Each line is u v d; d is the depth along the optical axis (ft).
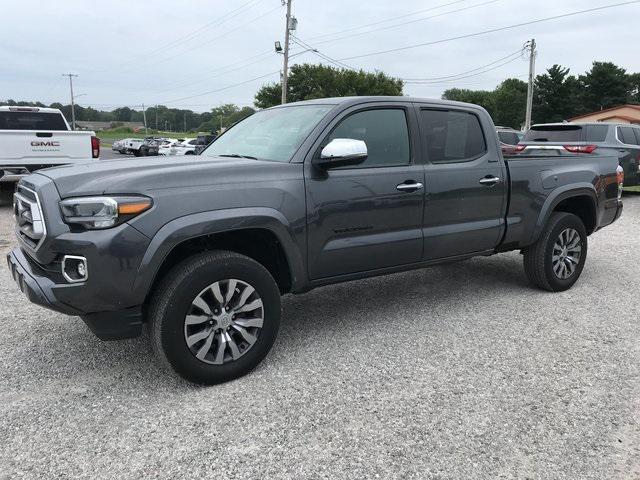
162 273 10.96
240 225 10.72
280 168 11.54
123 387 10.83
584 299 16.75
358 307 15.94
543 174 16.56
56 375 11.34
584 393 10.64
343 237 12.49
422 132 14.01
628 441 9.04
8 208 34.58
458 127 14.92
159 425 9.45
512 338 13.50
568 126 41.39
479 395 10.55
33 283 9.95
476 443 8.96
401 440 9.04
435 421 9.61
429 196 13.83
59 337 13.39
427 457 8.59
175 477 8.09
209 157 12.89
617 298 16.85
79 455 8.59
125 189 9.78
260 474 8.16
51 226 9.72
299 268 11.85
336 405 10.14
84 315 10.01
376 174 12.86
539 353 12.56
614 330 14.06
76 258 9.59
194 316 10.45
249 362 11.23
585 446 8.89
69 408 10.01
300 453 8.67
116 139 301.02
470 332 13.89
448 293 17.38
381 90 177.99
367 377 11.30
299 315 15.25
